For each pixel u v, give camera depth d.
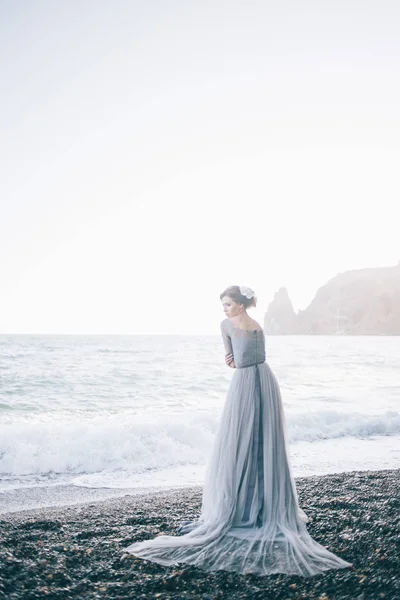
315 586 3.18
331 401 15.65
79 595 3.03
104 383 19.45
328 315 180.88
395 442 10.35
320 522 4.35
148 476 7.70
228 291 4.37
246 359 4.29
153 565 3.44
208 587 3.16
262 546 3.72
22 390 17.52
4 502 6.16
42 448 8.47
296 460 8.50
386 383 20.95
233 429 4.19
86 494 6.61
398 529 4.11
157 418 11.16
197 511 4.97
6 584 3.05
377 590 3.12
